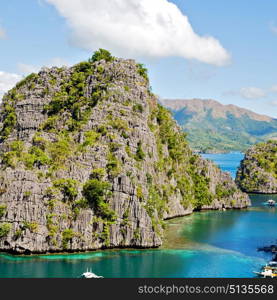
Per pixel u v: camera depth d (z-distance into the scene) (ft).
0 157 558.15
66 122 620.49
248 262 446.19
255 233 582.76
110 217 476.54
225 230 598.75
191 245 510.17
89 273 383.04
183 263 437.99
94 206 474.90
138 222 480.23
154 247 488.02
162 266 426.10
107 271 406.00
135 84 649.20
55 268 408.05
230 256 467.52
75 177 484.74
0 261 424.46
